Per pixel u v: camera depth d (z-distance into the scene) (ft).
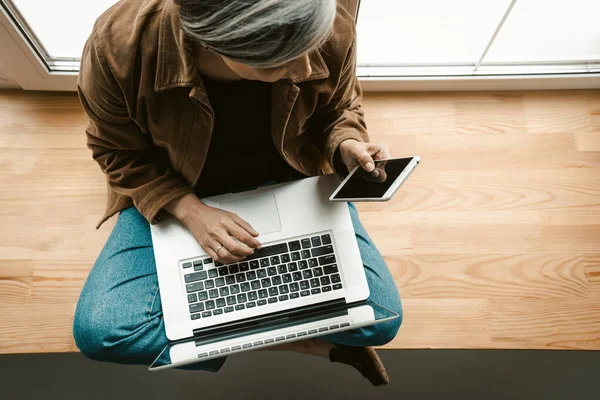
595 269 4.78
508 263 4.80
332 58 3.10
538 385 4.83
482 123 5.25
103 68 2.87
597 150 5.16
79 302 3.74
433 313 4.68
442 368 4.81
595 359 4.71
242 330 3.40
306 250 3.52
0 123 5.10
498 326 4.65
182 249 3.53
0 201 4.90
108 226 4.86
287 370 4.93
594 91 5.34
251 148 3.68
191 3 2.03
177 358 3.22
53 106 5.16
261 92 3.21
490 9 4.64
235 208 3.56
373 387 4.91
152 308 3.65
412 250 4.83
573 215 4.94
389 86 5.26
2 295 4.65
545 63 5.13
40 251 4.76
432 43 4.97
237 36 2.03
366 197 3.06
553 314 4.67
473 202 4.97
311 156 3.92
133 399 4.92
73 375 4.82
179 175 3.61
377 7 4.65
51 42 4.67
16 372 4.72
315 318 3.38
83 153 5.04
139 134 3.42
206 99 2.87
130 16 2.88
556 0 4.55
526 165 5.10
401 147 5.17
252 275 3.50
